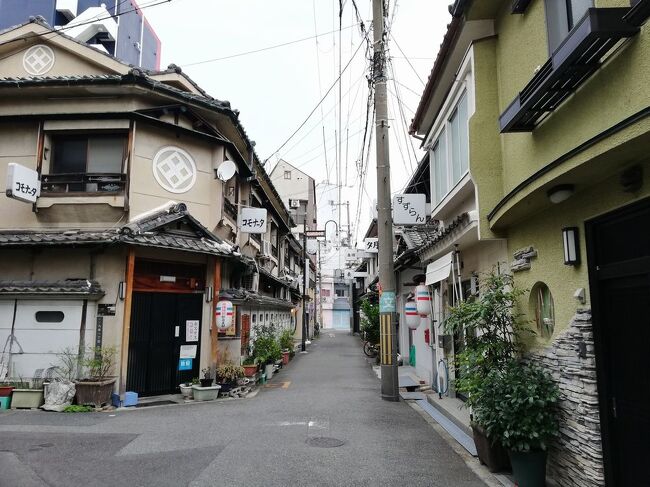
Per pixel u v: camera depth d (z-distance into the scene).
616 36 3.54
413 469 5.92
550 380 5.29
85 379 9.70
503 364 5.94
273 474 5.68
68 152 11.71
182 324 11.65
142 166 11.54
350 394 11.62
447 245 8.79
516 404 5.09
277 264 23.70
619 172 4.18
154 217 11.28
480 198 6.68
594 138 3.75
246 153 15.73
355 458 6.33
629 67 3.61
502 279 6.43
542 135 5.19
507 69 6.37
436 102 10.20
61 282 10.31
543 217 5.63
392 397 10.66
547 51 5.10
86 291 9.91
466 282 9.58
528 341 5.98
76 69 12.42
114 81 10.98
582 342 4.69
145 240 10.20
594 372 4.57
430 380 12.26
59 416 8.79
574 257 4.84
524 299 6.16
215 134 13.09
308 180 41.59
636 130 3.33
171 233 11.34
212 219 12.84
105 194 11.05
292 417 8.84
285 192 40.81
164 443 6.98
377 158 11.57
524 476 5.10
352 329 49.31
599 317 4.56
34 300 10.12
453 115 9.18
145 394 10.85
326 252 54.62
